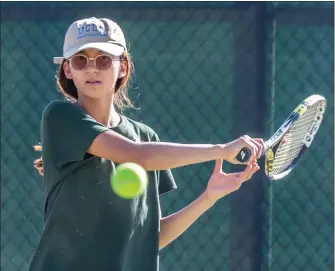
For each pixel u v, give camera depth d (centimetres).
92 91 1048
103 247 1022
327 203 1741
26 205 1805
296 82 1730
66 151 1006
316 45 1733
